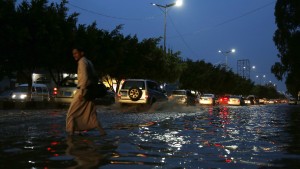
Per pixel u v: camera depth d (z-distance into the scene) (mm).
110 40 32656
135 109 22797
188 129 10523
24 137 8094
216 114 20344
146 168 4965
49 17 24141
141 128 10453
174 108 26578
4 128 10102
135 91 22547
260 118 17250
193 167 5078
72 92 22688
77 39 27594
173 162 5398
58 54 25359
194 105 35750
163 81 49156
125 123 12172
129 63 36969
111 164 5195
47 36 24109
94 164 5188
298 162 5566
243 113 22719
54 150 6340
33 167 4988
